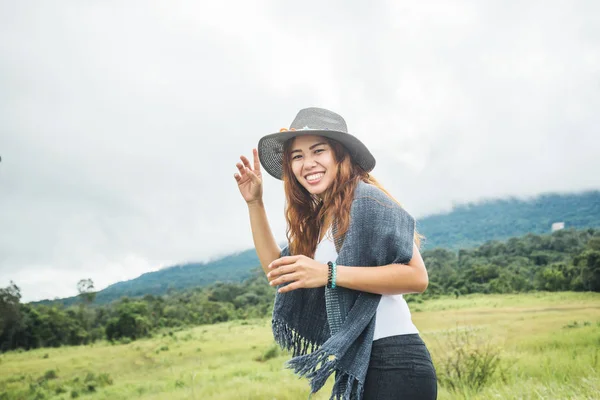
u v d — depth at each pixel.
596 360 7.45
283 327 2.21
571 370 7.36
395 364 1.81
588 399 4.79
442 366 8.38
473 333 9.70
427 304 64.31
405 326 1.89
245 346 36.69
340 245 1.97
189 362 30.89
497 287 80.94
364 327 1.80
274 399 12.13
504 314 41.38
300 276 1.72
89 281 90.94
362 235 1.87
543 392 5.36
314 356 1.76
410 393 1.79
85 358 42.66
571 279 73.31
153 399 17.86
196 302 100.56
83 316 83.44
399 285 1.78
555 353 11.43
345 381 1.86
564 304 51.06
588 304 48.28
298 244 2.19
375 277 1.76
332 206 2.01
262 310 95.75
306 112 2.15
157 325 83.75
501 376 7.98
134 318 76.56
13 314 74.19
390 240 1.83
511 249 116.44
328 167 2.03
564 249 115.00
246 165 2.32
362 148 2.02
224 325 80.06
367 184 2.00
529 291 76.25
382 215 1.87
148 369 29.33
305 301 2.20
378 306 1.89
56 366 38.25
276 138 2.20
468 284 87.38
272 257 2.36
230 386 15.14
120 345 61.81
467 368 8.16
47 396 27.64
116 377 27.83
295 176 2.21
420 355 1.85
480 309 49.78
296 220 2.21
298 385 12.30
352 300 1.84
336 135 2.00
